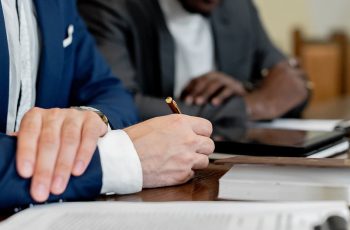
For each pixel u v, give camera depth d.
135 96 1.60
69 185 0.73
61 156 0.73
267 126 1.58
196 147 0.84
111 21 1.75
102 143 0.78
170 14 1.94
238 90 1.75
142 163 0.79
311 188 0.70
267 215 0.60
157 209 0.66
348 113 2.12
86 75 1.27
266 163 0.74
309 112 2.17
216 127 1.39
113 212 0.66
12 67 1.03
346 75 3.45
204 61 2.00
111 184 0.77
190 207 0.66
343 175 0.74
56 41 1.12
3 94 1.00
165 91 1.84
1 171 0.71
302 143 1.02
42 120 0.77
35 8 1.10
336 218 0.55
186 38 1.96
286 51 4.04
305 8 4.34
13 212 0.72
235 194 0.74
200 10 1.91
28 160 0.71
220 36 2.02
